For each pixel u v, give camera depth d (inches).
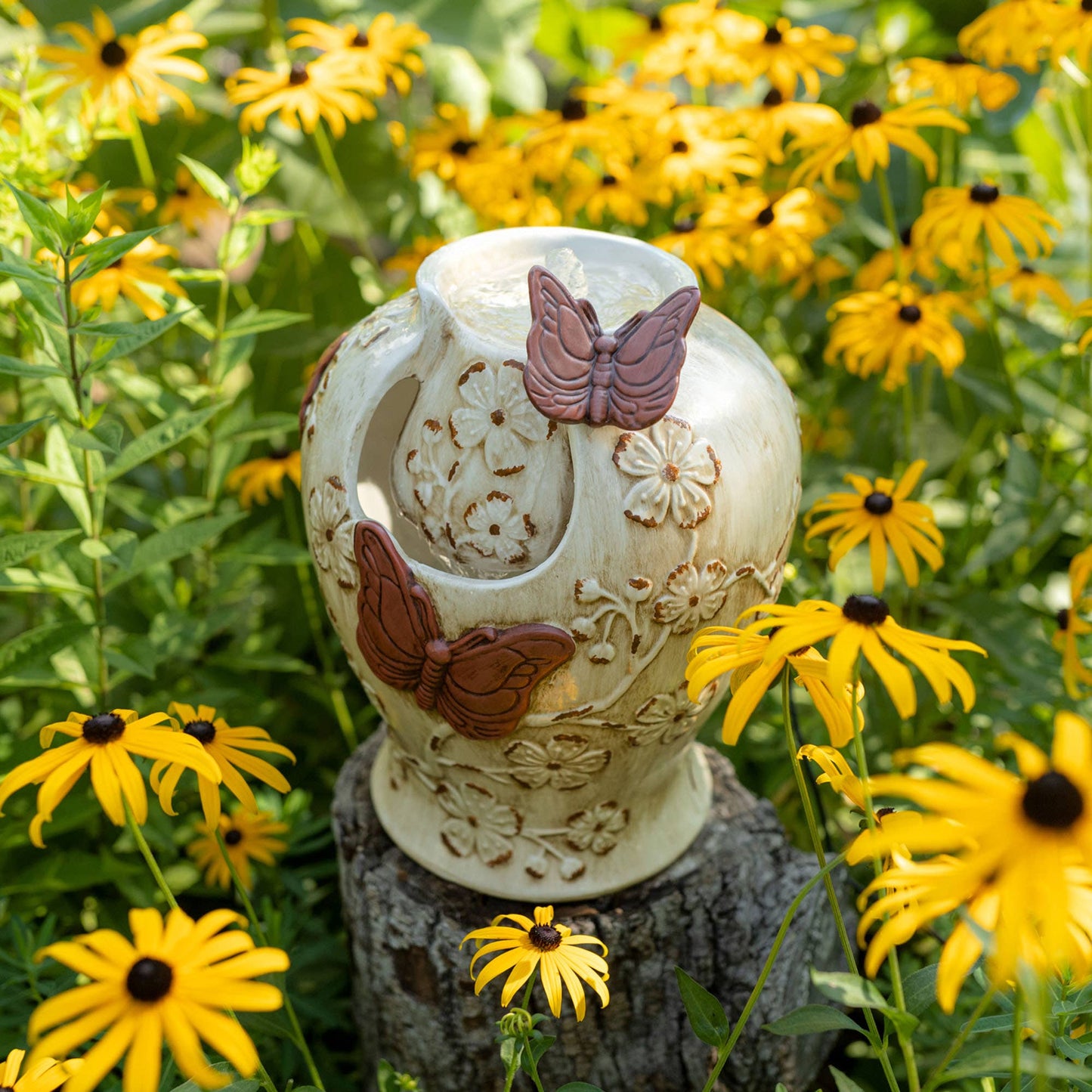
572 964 35.8
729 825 53.1
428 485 40.3
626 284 43.8
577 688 40.8
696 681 32.1
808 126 68.4
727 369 41.9
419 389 41.1
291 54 89.5
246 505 69.0
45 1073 32.2
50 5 84.4
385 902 49.8
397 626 40.4
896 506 52.0
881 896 34.7
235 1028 25.9
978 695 61.8
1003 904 22.8
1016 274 67.3
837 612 30.7
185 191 75.0
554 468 38.7
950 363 59.0
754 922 50.6
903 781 24.5
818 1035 54.9
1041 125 100.5
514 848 47.8
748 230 66.7
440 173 76.5
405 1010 51.5
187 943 27.2
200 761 32.6
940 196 60.9
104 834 59.7
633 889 49.5
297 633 74.6
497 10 96.9
